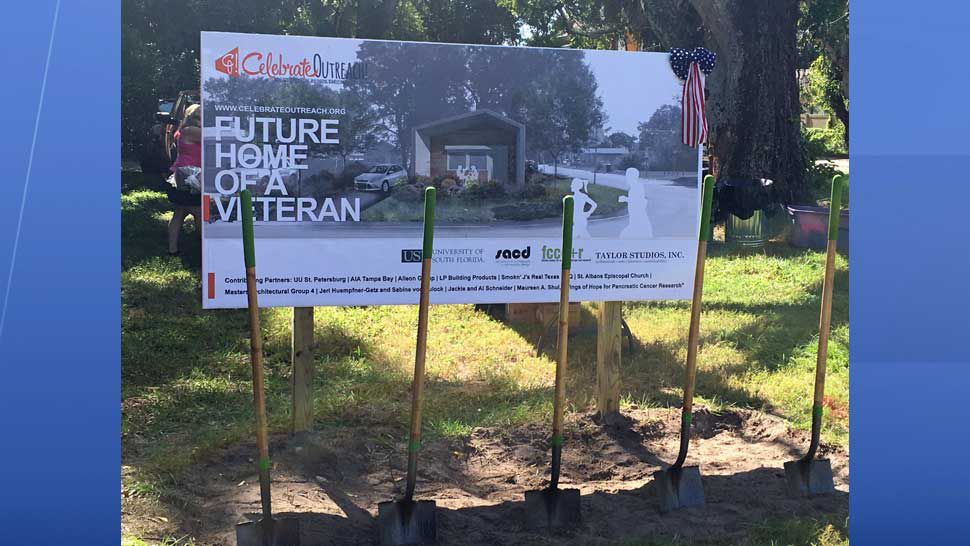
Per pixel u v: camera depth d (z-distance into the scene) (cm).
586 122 564
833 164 1702
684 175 580
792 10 1600
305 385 572
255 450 567
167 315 864
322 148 525
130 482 499
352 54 526
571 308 842
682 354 782
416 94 538
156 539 433
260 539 427
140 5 1939
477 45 546
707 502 500
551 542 450
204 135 509
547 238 560
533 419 627
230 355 762
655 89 574
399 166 537
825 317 507
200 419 625
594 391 683
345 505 494
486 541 454
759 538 453
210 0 2012
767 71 1561
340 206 527
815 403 510
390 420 625
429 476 543
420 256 541
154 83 1867
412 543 447
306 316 566
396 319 896
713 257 1240
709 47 1669
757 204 1342
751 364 755
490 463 571
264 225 518
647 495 511
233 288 516
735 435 621
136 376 702
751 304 966
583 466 566
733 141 1557
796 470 516
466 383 708
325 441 575
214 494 500
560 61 559
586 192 566
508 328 866
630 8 2058
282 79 518
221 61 509
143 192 1481
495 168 551
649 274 577
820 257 1223
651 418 632
